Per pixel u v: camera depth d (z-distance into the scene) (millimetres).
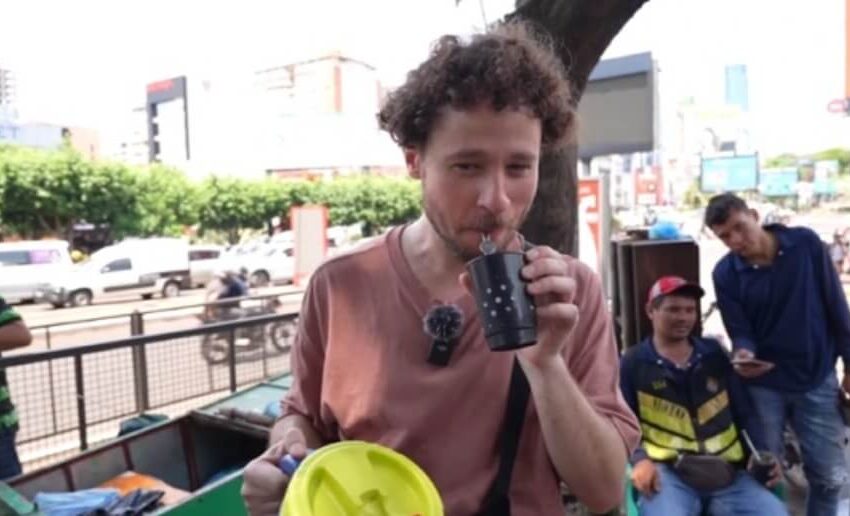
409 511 1078
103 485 3416
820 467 3416
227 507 2789
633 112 5758
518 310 1010
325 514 1030
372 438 1202
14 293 23062
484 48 1091
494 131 1052
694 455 2951
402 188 43844
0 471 3338
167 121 79375
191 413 4020
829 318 3377
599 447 1091
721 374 3037
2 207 31969
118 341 4184
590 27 3223
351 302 1263
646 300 3676
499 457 1155
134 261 24625
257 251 28312
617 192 50969
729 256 3498
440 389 1164
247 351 6863
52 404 5684
